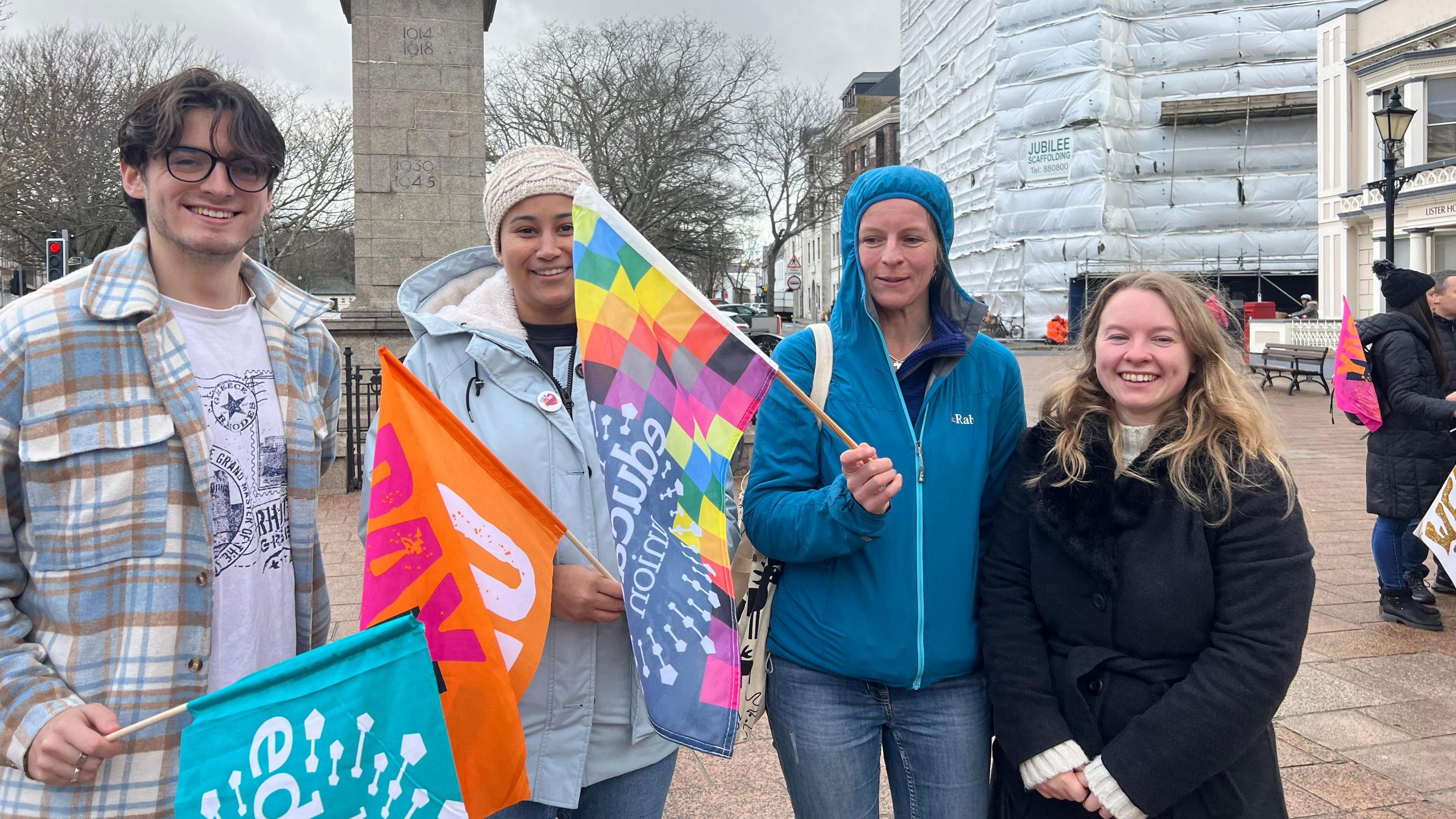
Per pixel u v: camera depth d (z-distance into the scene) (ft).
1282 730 12.42
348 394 26.94
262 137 5.91
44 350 5.39
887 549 6.73
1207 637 6.35
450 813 5.31
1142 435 6.75
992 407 7.20
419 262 34.17
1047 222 112.68
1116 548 6.51
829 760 6.87
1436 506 13.73
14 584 5.48
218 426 6.00
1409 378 15.74
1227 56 105.50
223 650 5.88
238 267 6.39
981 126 125.39
